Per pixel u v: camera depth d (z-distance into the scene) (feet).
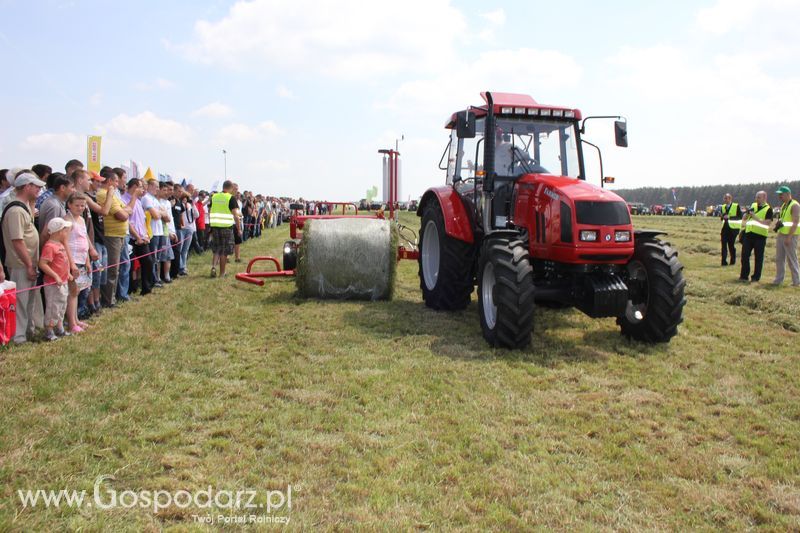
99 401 12.88
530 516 8.87
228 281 30.60
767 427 12.42
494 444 11.19
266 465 10.22
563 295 18.43
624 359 17.13
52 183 18.48
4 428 11.25
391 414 12.59
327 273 24.79
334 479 9.82
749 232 34.47
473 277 23.11
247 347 17.67
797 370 16.56
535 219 18.66
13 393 13.14
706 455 11.07
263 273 29.81
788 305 24.98
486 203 20.02
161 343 17.90
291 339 18.74
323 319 21.57
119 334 18.84
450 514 8.82
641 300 19.16
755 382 15.40
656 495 9.62
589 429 12.05
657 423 12.55
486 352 17.42
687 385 15.07
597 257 17.19
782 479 10.21
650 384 15.01
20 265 17.42
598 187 18.57
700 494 9.62
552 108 21.07
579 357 17.20
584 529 8.56
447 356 17.01
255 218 64.59
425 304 25.08
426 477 9.92
